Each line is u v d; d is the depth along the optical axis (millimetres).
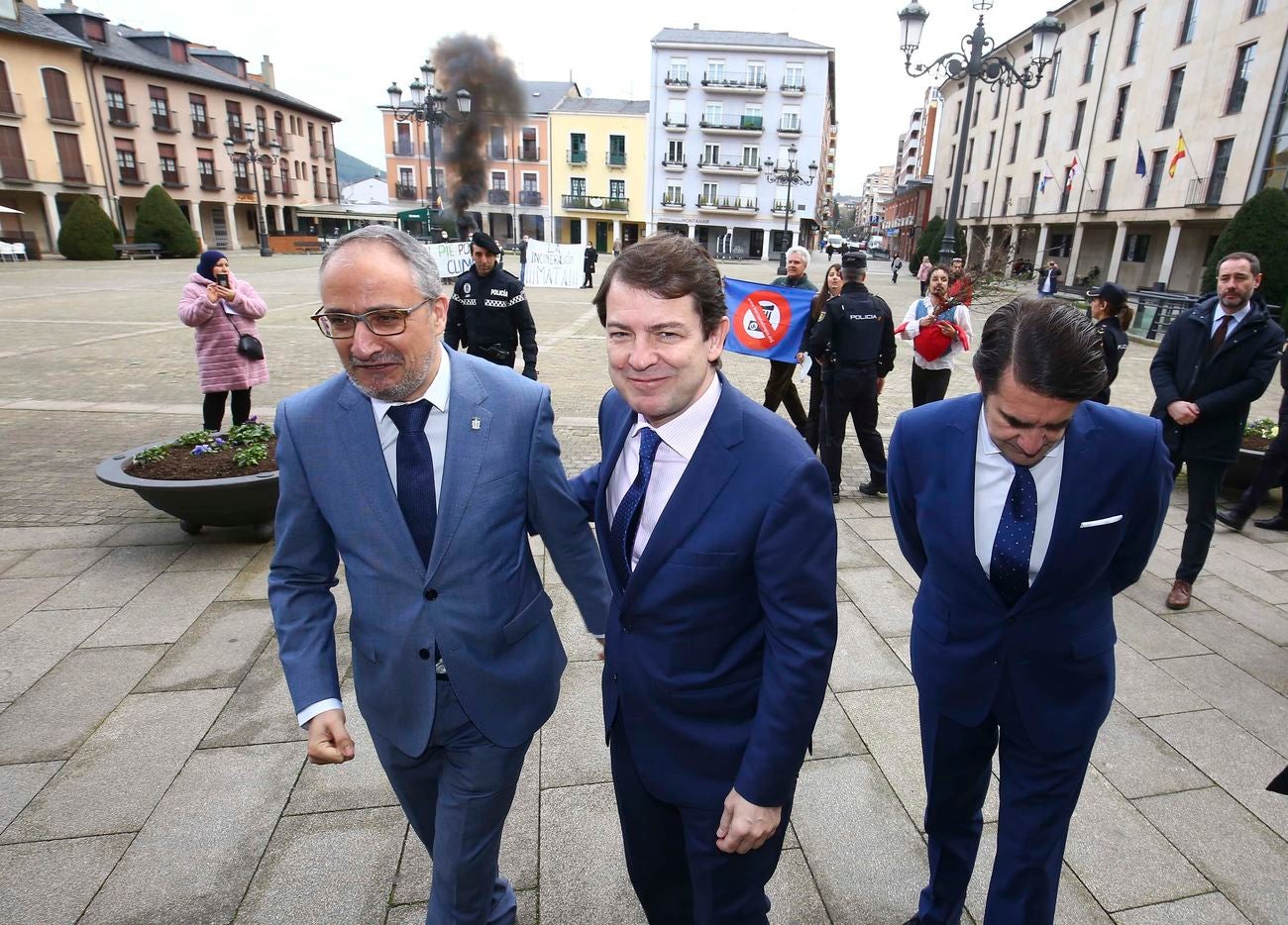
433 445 1398
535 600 1557
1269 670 3014
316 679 1401
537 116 48688
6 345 10133
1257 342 3166
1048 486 1424
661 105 47188
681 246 1161
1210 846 2109
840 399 4941
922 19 10859
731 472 1222
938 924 1766
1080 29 28922
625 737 1478
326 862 2010
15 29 30406
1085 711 1530
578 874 2010
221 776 2314
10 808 2166
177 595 3445
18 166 31359
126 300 15906
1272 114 19922
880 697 2822
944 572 1554
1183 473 5734
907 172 86000
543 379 8898
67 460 5391
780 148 47406
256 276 24172
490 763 1498
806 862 2072
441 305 1362
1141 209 25203
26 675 2809
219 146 41500
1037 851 1547
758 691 1360
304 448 1396
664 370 1155
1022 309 1282
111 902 1872
